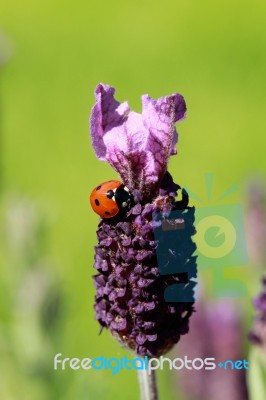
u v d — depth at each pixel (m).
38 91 1.18
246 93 1.13
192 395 0.43
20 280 0.47
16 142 1.04
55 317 0.47
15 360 0.47
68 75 1.24
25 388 0.47
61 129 1.07
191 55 1.26
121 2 1.46
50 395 0.47
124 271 0.30
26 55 1.31
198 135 1.04
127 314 0.30
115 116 0.30
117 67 1.26
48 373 0.47
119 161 0.30
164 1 1.44
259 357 0.35
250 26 1.34
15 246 0.47
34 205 0.48
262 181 0.48
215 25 1.35
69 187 0.94
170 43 1.29
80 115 1.11
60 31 1.41
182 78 1.20
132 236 0.30
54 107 1.13
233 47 1.28
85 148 1.02
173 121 0.30
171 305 0.30
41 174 0.98
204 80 1.17
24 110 1.12
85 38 1.37
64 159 1.00
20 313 0.47
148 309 0.30
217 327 0.42
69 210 0.90
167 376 0.44
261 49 1.26
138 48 1.30
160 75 1.22
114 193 0.30
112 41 1.34
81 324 0.65
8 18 1.47
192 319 0.43
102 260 0.30
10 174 0.98
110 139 0.30
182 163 1.00
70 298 0.53
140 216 0.30
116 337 0.31
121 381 0.52
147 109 0.30
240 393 0.43
